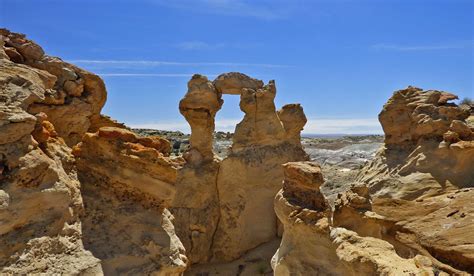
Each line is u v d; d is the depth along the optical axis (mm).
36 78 9352
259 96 23031
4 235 7395
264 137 22719
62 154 9664
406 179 19547
